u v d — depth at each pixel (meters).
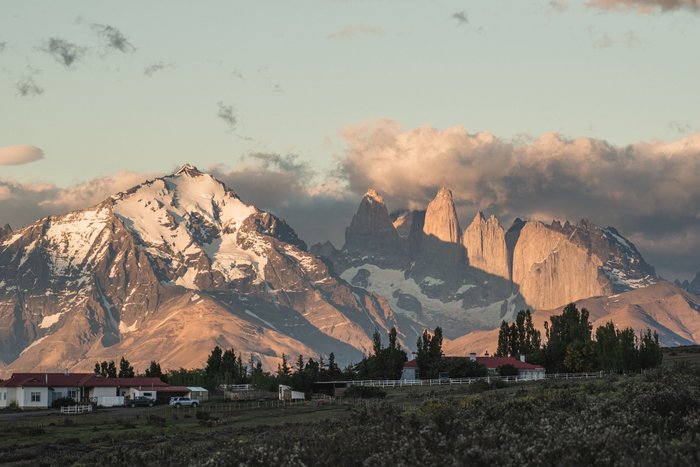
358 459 177.50
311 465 175.50
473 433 192.38
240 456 186.25
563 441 170.88
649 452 159.00
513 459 163.88
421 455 172.38
